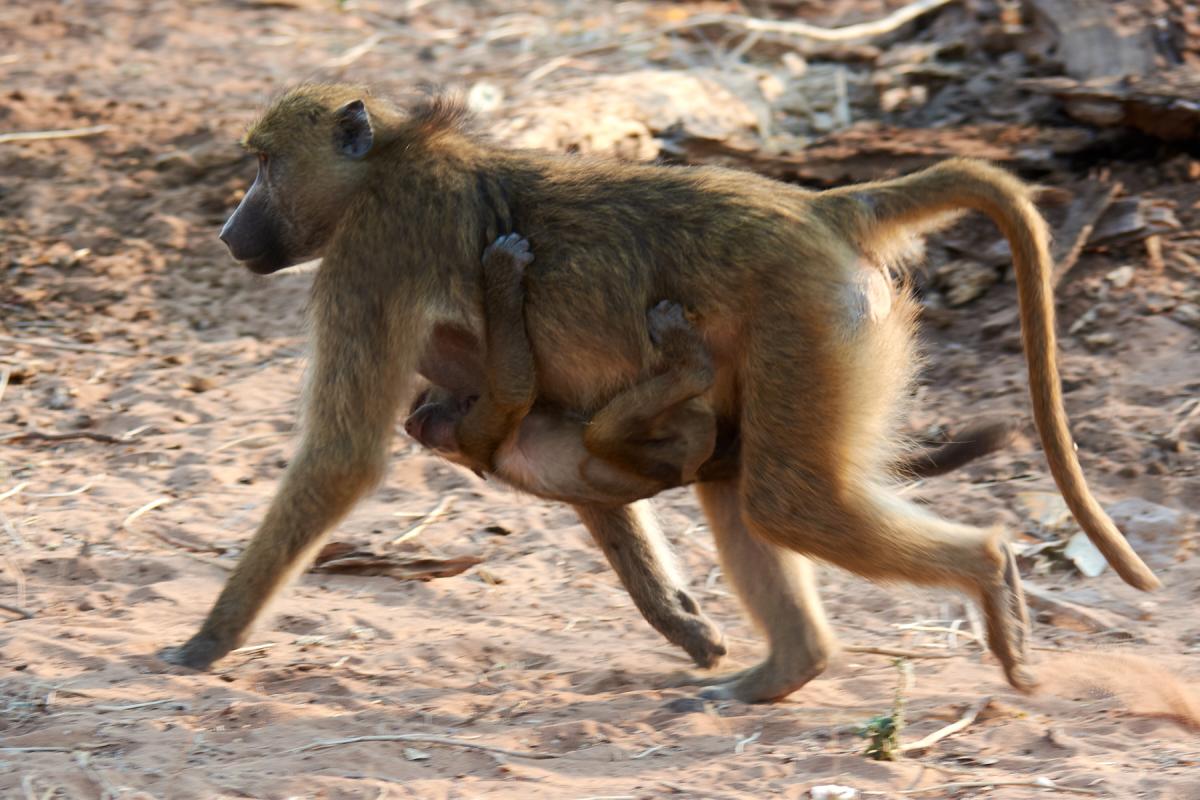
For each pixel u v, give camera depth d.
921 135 18.33
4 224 19.45
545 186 9.83
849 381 9.18
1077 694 9.93
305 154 10.26
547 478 9.80
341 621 11.45
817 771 8.49
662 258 9.40
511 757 8.73
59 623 11.11
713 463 9.69
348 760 8.64
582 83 20.47
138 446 14.98
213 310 18.16
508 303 9.45
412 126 10.24
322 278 10.05
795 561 9.98
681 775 8.46
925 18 23.02
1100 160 18.05
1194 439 14.21
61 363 16.91
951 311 16.69
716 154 18.59
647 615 10.65
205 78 23.62
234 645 10.24
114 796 7.99
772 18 25.73
